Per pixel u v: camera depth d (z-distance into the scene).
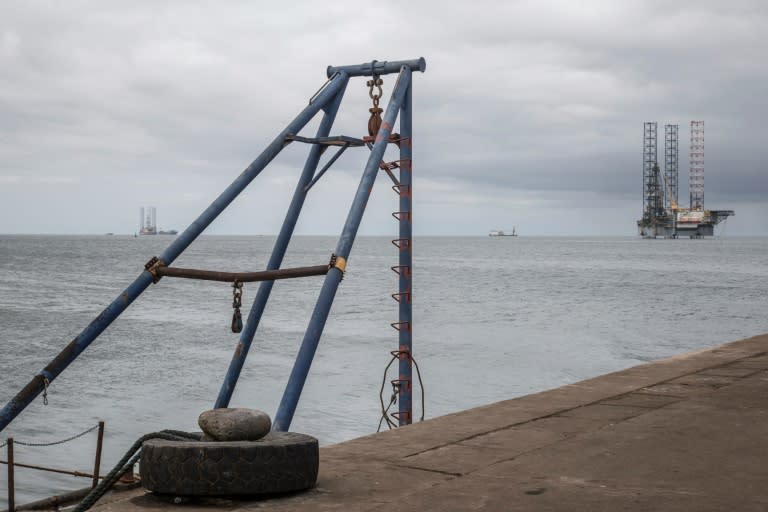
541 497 4.32
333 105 12.10
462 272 108.81
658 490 4.46
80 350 8.77
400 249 12.59
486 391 24.19
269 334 38.88
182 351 33.12
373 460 5.27
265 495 4.36
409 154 12.40
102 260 139.88
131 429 19.23
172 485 4.28
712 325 43.44
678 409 7.07
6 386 25.27
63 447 17.31
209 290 72.44
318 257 176.62
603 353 32.75
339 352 32.47
